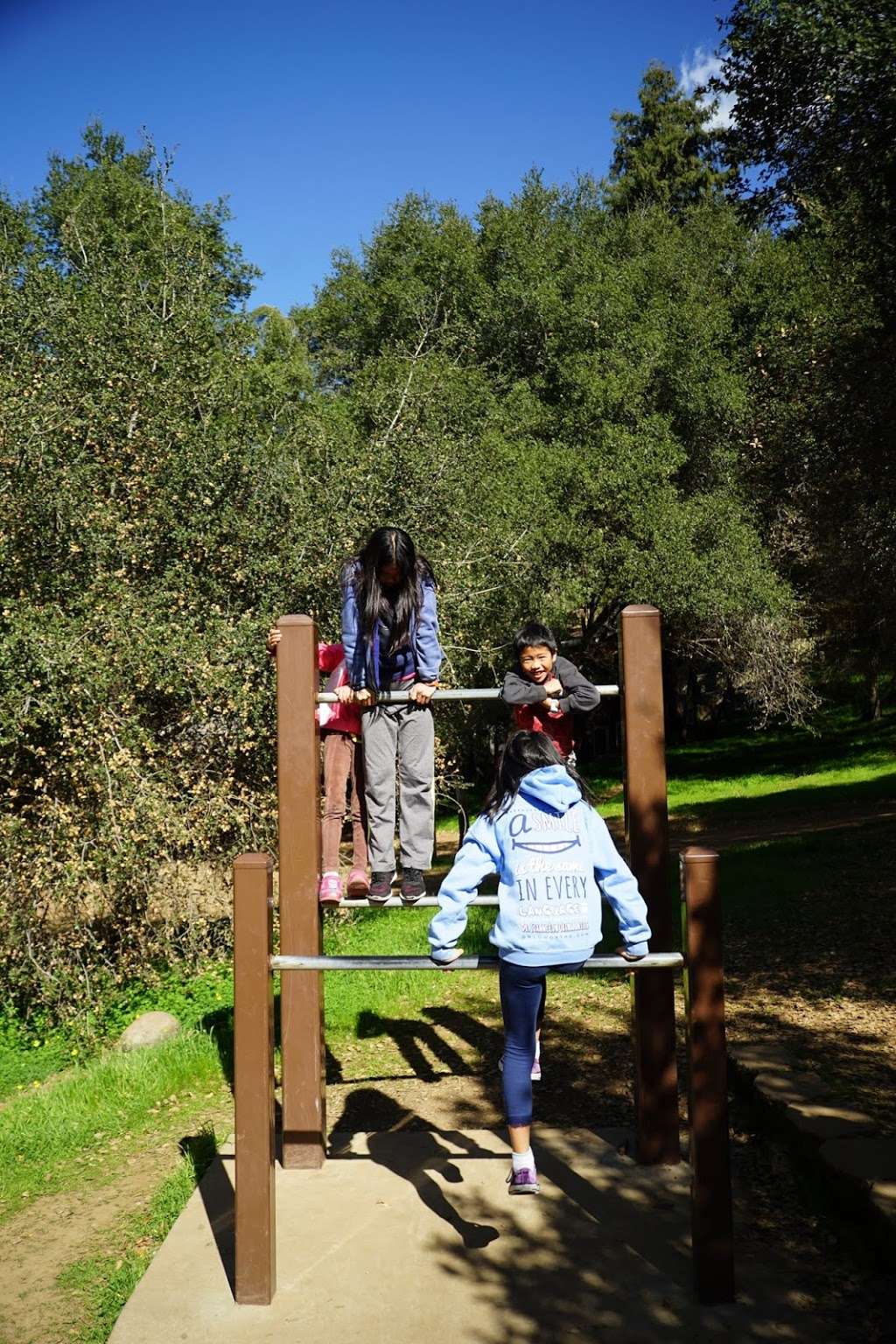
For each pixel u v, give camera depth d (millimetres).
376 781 4496
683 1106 5508
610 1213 4199
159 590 10203
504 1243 3994
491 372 22516
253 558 11047
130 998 8930
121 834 8672
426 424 13547
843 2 9711
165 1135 5457
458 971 8336
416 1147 4969
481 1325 3471
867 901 9656
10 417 9844
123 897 9062
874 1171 3926
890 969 7375
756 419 16375
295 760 4496
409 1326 3484
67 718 8836
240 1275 3656
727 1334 3348
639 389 21500
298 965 3725
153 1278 3850
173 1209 4477
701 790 24125
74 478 10016
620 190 35125
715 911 3549
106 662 8883
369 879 4824
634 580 20625
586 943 3574
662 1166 4609
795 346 14703
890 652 22219
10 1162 5262
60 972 8406
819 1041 5887
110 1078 6227
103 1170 5094
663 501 20500
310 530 11258
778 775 25031
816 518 15484
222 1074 6289
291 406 13234
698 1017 3541
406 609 4430
